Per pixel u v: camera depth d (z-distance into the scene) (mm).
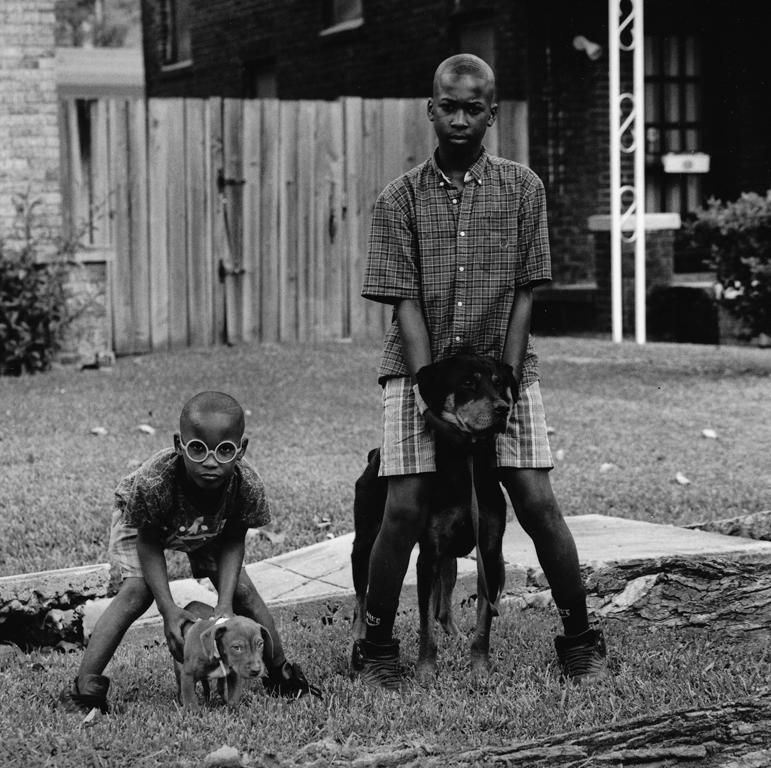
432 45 16625
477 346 4566
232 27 20766
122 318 13852
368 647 4582
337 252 14898
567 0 15305
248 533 7023
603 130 15445
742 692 4336
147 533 4367
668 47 16422
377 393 11328
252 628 4094
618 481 8180
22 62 12797
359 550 4816
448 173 4520
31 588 5691
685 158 16000
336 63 18406
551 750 3867
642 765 3914
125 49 22312
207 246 14242
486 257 4508
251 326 14547
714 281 15523
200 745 3822
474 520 4309
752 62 16469
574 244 15633
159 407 10484
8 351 12578
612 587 5676
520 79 15570
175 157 13992
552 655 4875
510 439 4465
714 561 5762
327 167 14758
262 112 14391
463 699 4289
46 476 8094
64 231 13531
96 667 4387
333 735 3973
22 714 4207
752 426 9930
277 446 9195
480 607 4531
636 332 14562
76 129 13500
